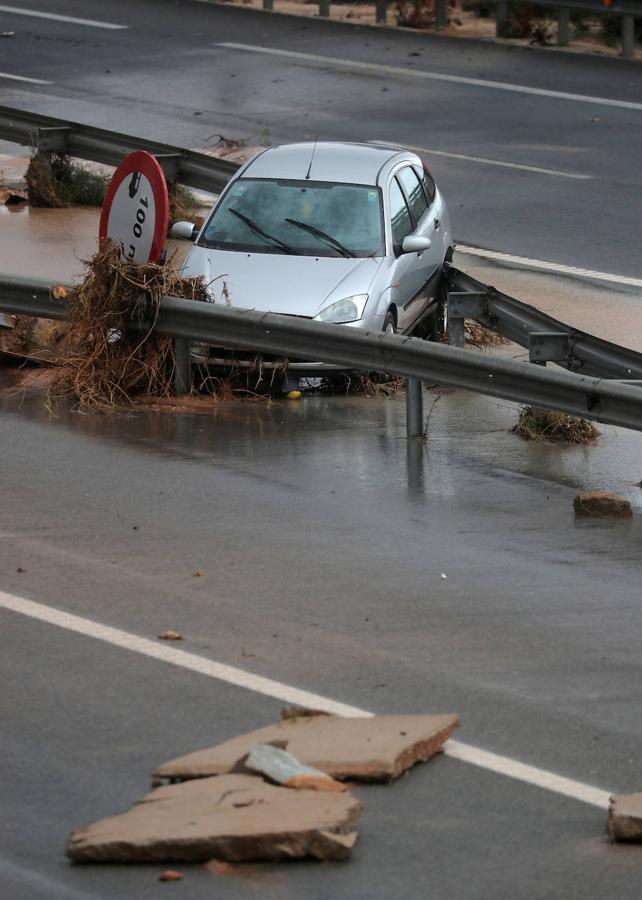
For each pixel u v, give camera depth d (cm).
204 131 5912
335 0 9025
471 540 2388
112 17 8244
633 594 2161
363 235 3459
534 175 5444
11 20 8100
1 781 1574
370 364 3005
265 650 1925
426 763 1633
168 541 2336
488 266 4394
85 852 1416
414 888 1386
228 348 3272
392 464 2822
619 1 7350
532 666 1892
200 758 1577
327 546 2334
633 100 6619
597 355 3075
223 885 1386
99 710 1745
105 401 3166
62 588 2125
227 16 8344
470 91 6719
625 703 1791
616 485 2747
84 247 4488
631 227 4831
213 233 3488
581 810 1538
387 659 1905
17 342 3466
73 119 6062
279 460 2814
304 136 5881
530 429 3077
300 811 1459
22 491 2570
